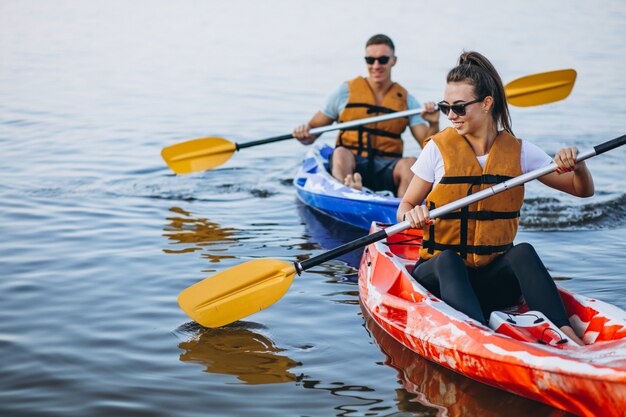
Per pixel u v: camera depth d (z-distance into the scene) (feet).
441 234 13.02
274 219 20.25
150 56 44.39
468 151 12.76
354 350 13.01
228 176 24.13
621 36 49.24
